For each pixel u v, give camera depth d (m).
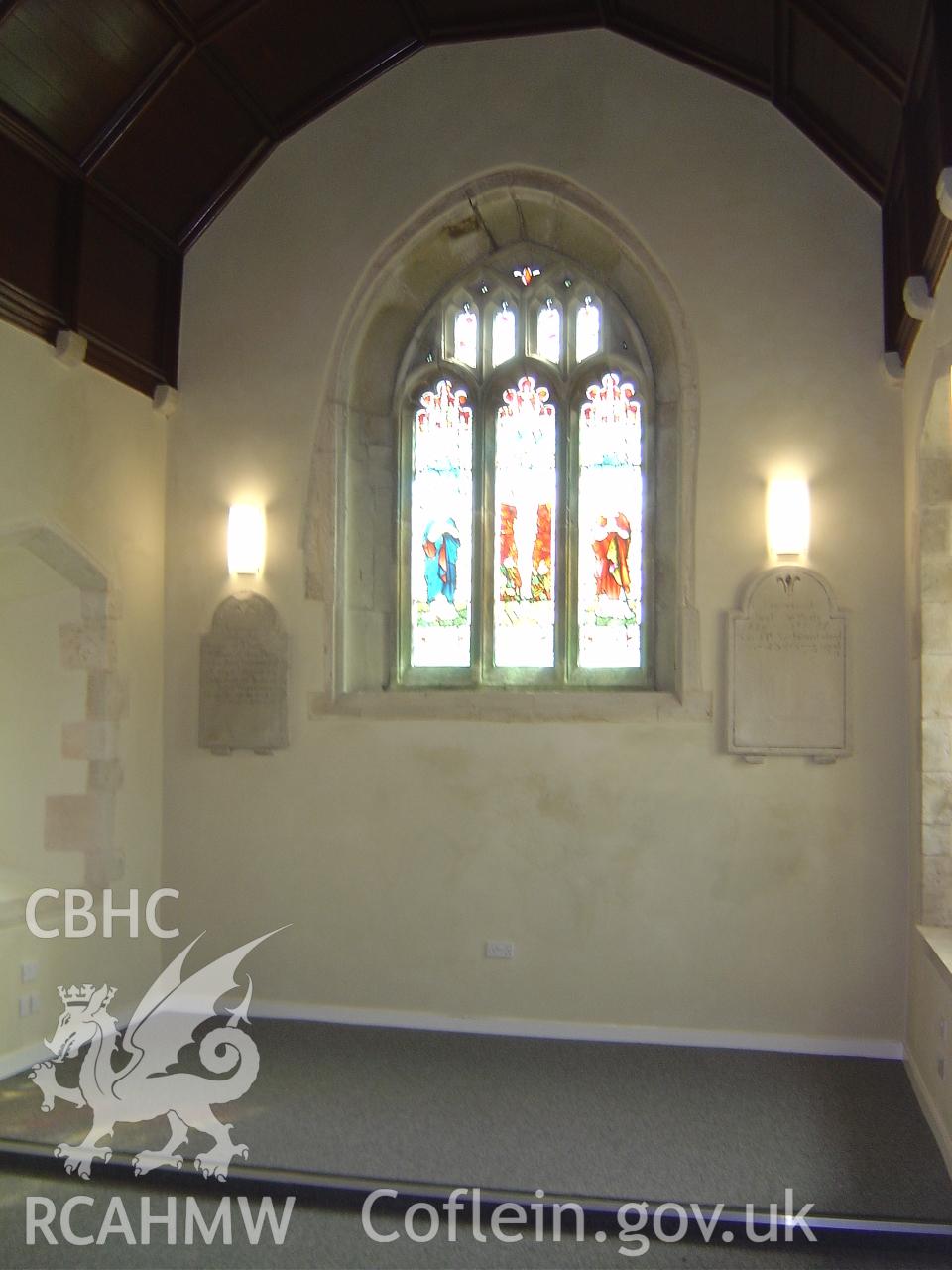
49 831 5.61
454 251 6.19
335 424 6.00
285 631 5.96
